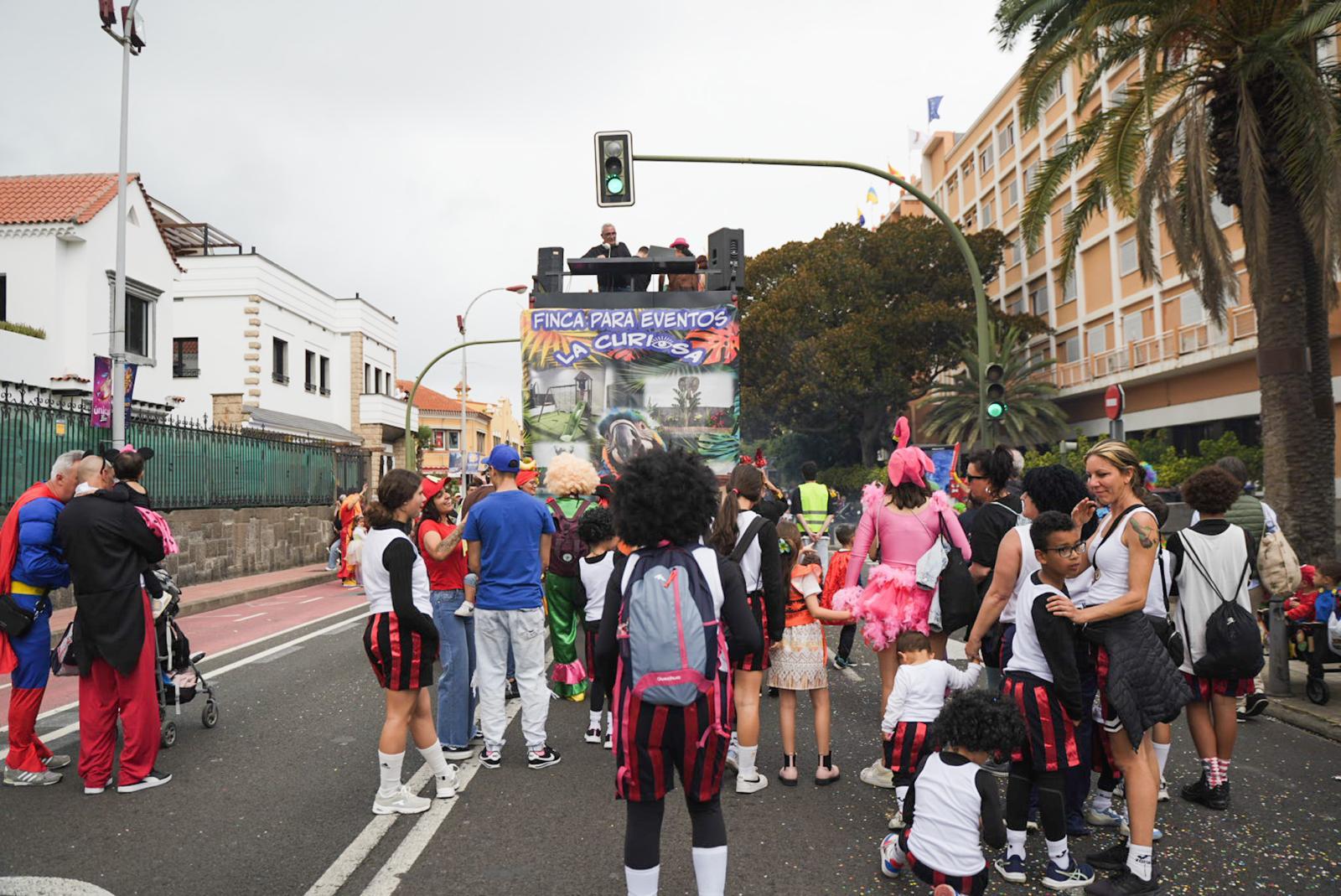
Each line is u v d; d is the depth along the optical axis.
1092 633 4.05
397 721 4.91
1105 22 12.23
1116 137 12.83
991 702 3.65
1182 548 5.02
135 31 15.67
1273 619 7.48
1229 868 4.17
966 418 38.69
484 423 77.81
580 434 8.45
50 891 3.94
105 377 14.88
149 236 24.55
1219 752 4.97
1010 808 4.09
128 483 5.71
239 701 7.78
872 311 41.31
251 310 31.48
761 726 6.81
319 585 20.03
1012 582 4.46
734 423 8.51
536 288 9.33
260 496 21.83
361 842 4.50
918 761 4.56
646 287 10.12
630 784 3.20
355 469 29.23
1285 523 11.49
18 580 5.43
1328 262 10.93
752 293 46.91
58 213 22.25
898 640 4.75
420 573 4.96
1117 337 36.62
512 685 7.93
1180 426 34.41
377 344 41.50
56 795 5.29
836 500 12.92
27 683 5.45
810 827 4.69
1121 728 3.97
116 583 5.23
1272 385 11.63
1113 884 3.91
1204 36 11.91
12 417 13.34
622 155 12.83
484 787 5.39
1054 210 41.47
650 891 3.24
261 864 4.24
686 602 3.16
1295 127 11.08
